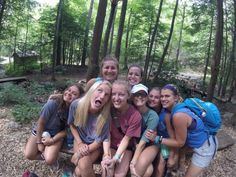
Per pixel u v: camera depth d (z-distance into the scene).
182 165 1.82
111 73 1.81
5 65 11.20
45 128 1.77
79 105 1.61
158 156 1.70
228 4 6.61
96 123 1.60
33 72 8.71
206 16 7.58
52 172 1.89
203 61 9.28
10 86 4.36
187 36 11.16
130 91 1.63
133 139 1.67
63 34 9.41
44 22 9.59
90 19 10.42
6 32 9.47
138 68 1.80
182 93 5.54
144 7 8.67
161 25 8.51
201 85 7.14
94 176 1.65
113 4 4.68
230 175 2.10
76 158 1.61
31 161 1.99
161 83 6.01
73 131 1.68
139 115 1.59
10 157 2.03
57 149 1.75
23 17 9.69
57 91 1.92
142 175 1.61
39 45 9.62
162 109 1.69
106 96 1.55
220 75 6.98
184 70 10.59
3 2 7.36
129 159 1.65
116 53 5.81
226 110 4.67
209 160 1.65
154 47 8.42
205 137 1.59
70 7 10.22
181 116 1.51
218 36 3.87
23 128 2.57
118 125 1.63
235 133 3.25
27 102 3.45
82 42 10.32
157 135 1.69
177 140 1.58
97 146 1.60
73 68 9.45
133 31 9.95
